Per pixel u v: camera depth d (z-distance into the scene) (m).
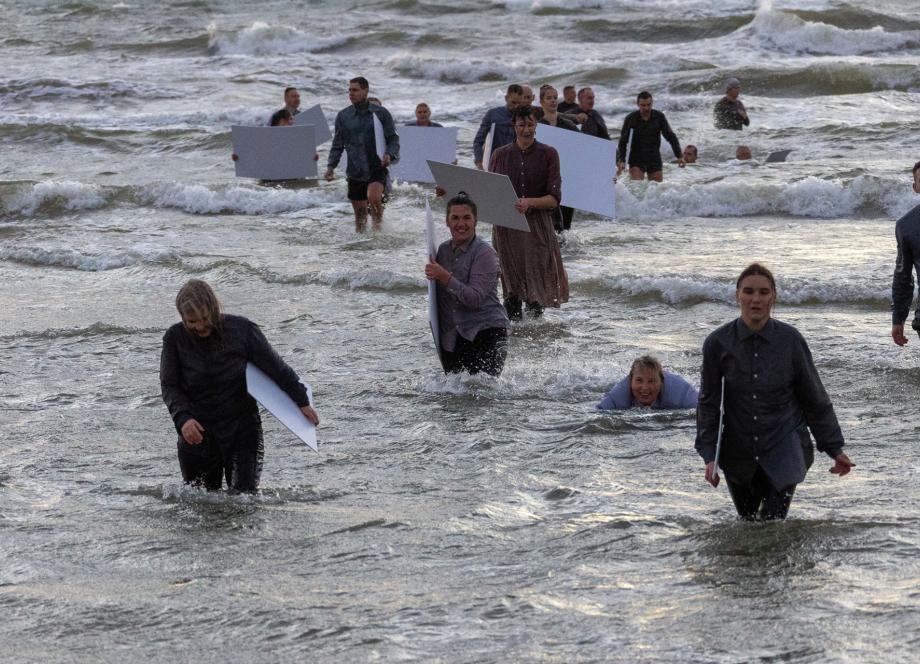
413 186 48.69
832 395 20.77
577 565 13.00
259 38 98.62
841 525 13.81
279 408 15.03
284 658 10.77
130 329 27.50
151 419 20.36
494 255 21.84
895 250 34.53
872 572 12.33
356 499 15.92
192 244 39.19
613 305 29.17
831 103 69.62
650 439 18.28
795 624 11.03
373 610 11.82
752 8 104.25
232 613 11.84
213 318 14.97
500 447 18.20
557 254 27.30
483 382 21.91
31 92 78.31
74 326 28.12
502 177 23.44
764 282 12.98
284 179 50.66
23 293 32.47
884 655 10.30
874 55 91.12
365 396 21.55
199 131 64.25
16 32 107.44
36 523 15.11
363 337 26.41
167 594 12.47
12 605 12.27
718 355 13.29
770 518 13.99
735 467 13.52
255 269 33.53
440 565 13.20
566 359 23.92
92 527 14.85
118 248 38.19
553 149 26.61
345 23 107.06
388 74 86.50
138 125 68.88
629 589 12.19
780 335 13.16
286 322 28.02
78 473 17.42
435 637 11.10
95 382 23.12
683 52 92.06
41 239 40.78
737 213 43.06
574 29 101.19
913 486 15.60
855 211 42.25
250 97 77.69
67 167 57.53
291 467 17.58
